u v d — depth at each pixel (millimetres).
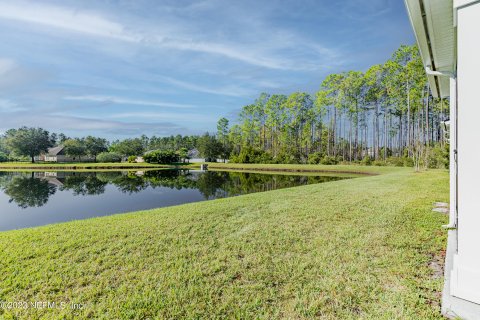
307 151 41750
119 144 60125
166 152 47500
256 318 2104
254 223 4844
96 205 10547
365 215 5090
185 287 2631
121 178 22453
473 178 1887
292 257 3240
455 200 3963
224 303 2332
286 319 2076
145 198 12086
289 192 8953
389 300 2213
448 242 3199
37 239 4195
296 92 41719
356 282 2555
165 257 3379
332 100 35469
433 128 30922
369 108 33438
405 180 11516
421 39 3068
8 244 3961
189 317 2154
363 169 25172
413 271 2699
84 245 3889
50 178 22484
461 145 1925
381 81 27938
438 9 2469
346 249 3393
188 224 4934
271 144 49219
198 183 18266
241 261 3182
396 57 22047
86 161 57062
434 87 5184
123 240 4074
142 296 2480
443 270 2699
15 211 9562
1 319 2160
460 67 1918
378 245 3480
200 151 50062
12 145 46906
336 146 40375
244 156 40156
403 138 33812
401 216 4883
